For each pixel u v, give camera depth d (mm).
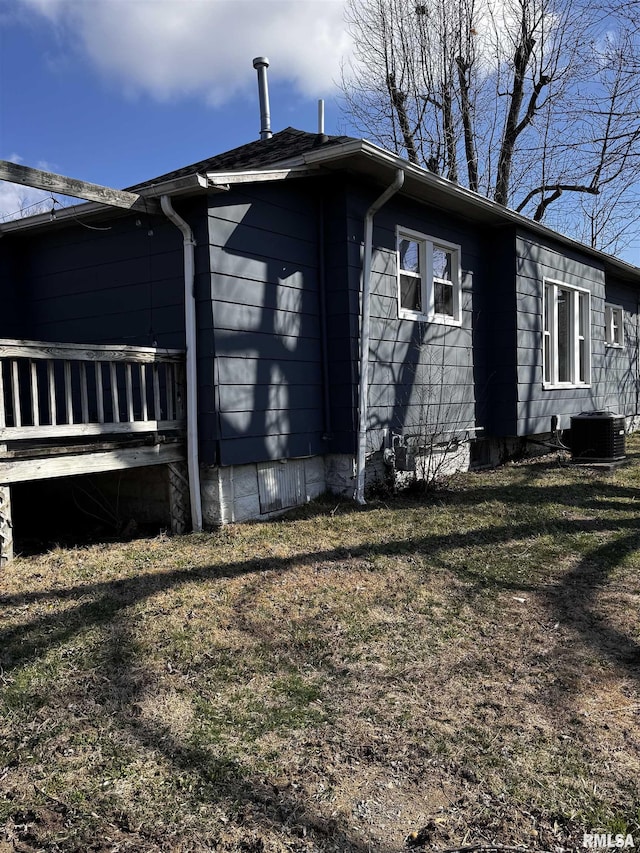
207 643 3541
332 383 7039
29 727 2725
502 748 2621
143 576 4586
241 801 2277
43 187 4848
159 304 6258
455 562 5020
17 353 4617
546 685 3158
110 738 2654
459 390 8820
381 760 2539
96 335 6859
